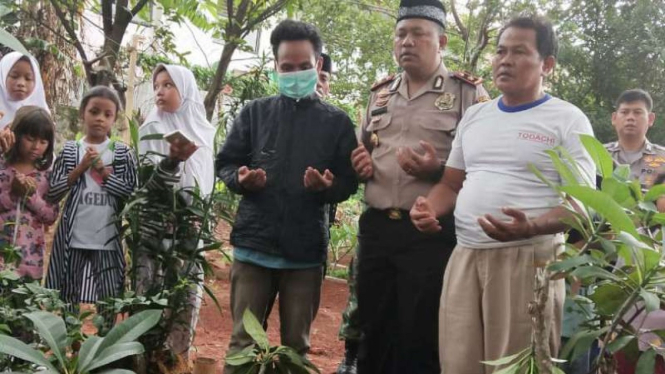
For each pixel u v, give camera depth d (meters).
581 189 2.08
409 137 3.42
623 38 10.59
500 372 2.23
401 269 3.40
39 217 3.67
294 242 3.30
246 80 4.64
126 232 3.99
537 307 2.09
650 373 2.24
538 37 2.73
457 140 3.05
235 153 3.51
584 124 2.69
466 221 2.79
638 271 2.17
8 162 3.63
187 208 3.54
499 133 2.78
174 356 3.50
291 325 3.37
